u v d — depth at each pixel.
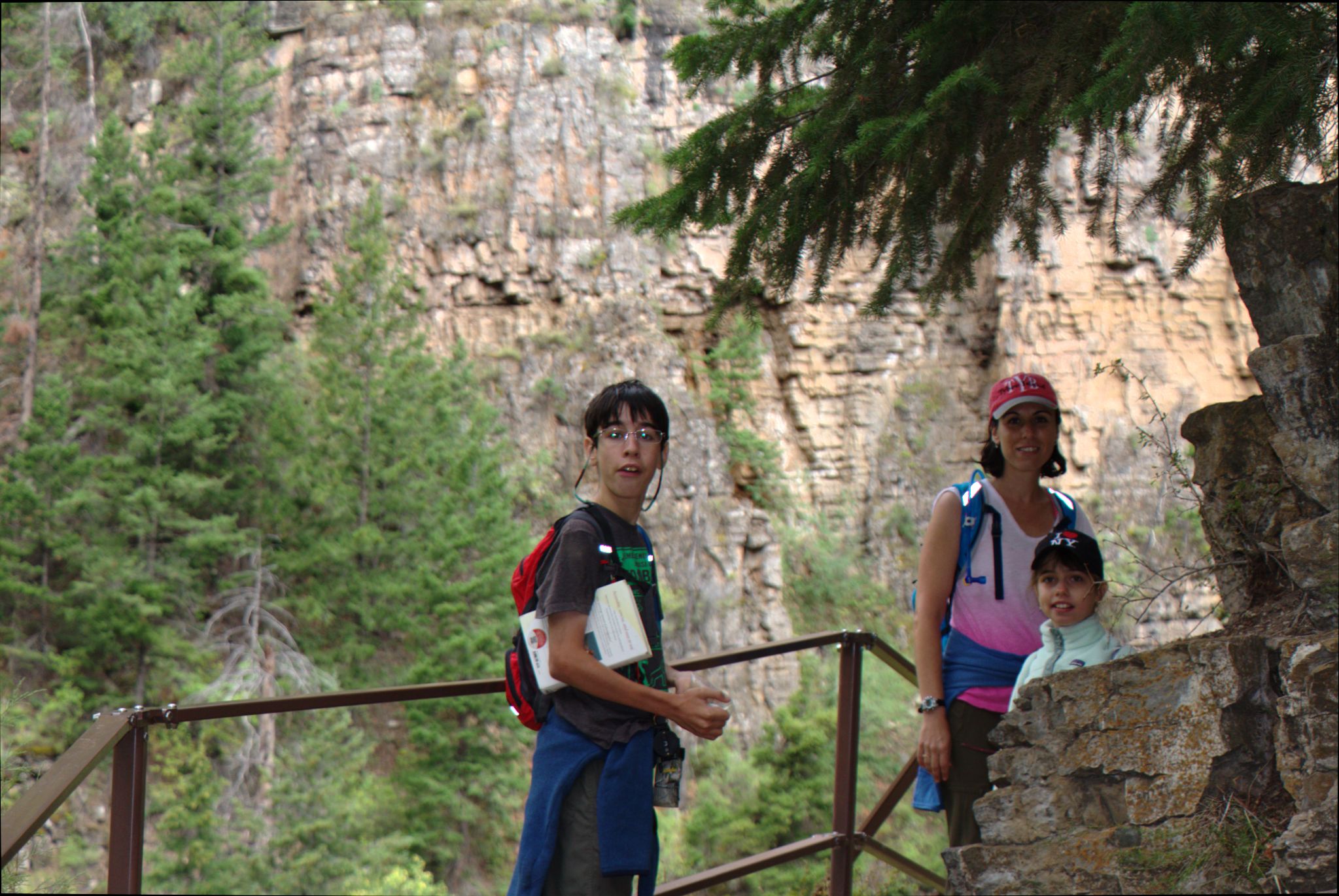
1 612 22.25
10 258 28.56
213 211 25.84
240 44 28.11
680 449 29.91
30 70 31.08
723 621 28.92
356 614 23.42
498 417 28.48
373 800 20.36
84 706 21.19
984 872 2.43
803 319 31.80
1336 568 2.30
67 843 17.86
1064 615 2.68
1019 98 2.85
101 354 23.30
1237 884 2.09
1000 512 2.89
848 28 3.21
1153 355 30.47
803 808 20.94
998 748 2.72
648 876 2.29
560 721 2.32
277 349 27.25
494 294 31.00
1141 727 2.36
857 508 31.56
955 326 32.00
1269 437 2.69
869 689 22.98
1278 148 2.72
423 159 31.31
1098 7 2.75
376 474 23.89
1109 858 2.28
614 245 31.06
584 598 2.26
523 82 31.61
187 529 23.55
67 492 22.31
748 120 3.35
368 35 32.03
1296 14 2.37
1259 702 2.27
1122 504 26.72
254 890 18.02
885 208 3.32
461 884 20.89
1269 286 2.69
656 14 32.06
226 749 20.31
